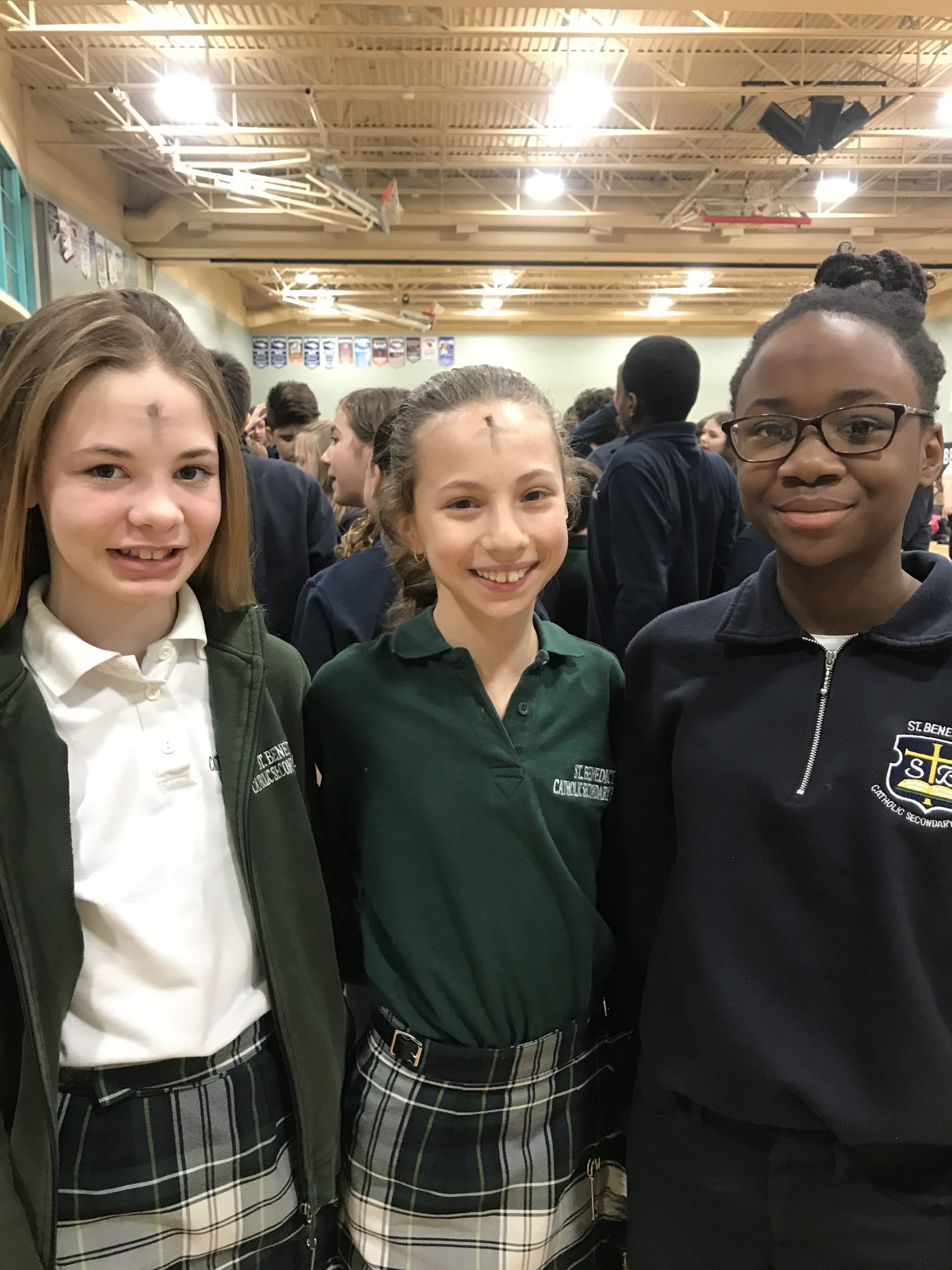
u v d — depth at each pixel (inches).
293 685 37.9
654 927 38.5
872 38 234.7
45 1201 29.6
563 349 549.6
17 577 30.1
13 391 28.9
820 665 31.9
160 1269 32.5
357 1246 37.3
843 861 30.2
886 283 36.1
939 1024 28.6
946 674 30.0
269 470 85.6
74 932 29.6
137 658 32.9
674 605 81.1
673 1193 34.1
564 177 355.9
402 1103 36.1
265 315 517.0
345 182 304.7
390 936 36.9
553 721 37.8
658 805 37.8
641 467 76.9
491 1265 35.9
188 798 32.7
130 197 357.1
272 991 34.2
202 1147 32.7
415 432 36.5
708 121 291.0
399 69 255.9
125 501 28.7
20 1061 31.0
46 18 224.4
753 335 33.6
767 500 30.8
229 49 236.4
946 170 345.7
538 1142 36.7
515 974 36.0
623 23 228.4
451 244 380.2
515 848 36.3
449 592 37.5
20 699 29.5
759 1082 30.6
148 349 29.2
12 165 250.4
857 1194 30.6
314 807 41.6
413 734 37.2
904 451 29.0
